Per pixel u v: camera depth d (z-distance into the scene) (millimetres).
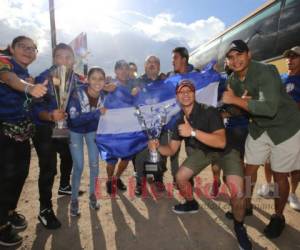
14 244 3219
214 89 4348
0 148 3008
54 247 3188
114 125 4375
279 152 3252
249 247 2975
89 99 3686
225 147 3262
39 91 2668
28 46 3057
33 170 6184
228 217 3814
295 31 5582
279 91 3111
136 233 3484
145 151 4531
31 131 3150
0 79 2799
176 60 4707
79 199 4488
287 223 3623
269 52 6383
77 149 3723
